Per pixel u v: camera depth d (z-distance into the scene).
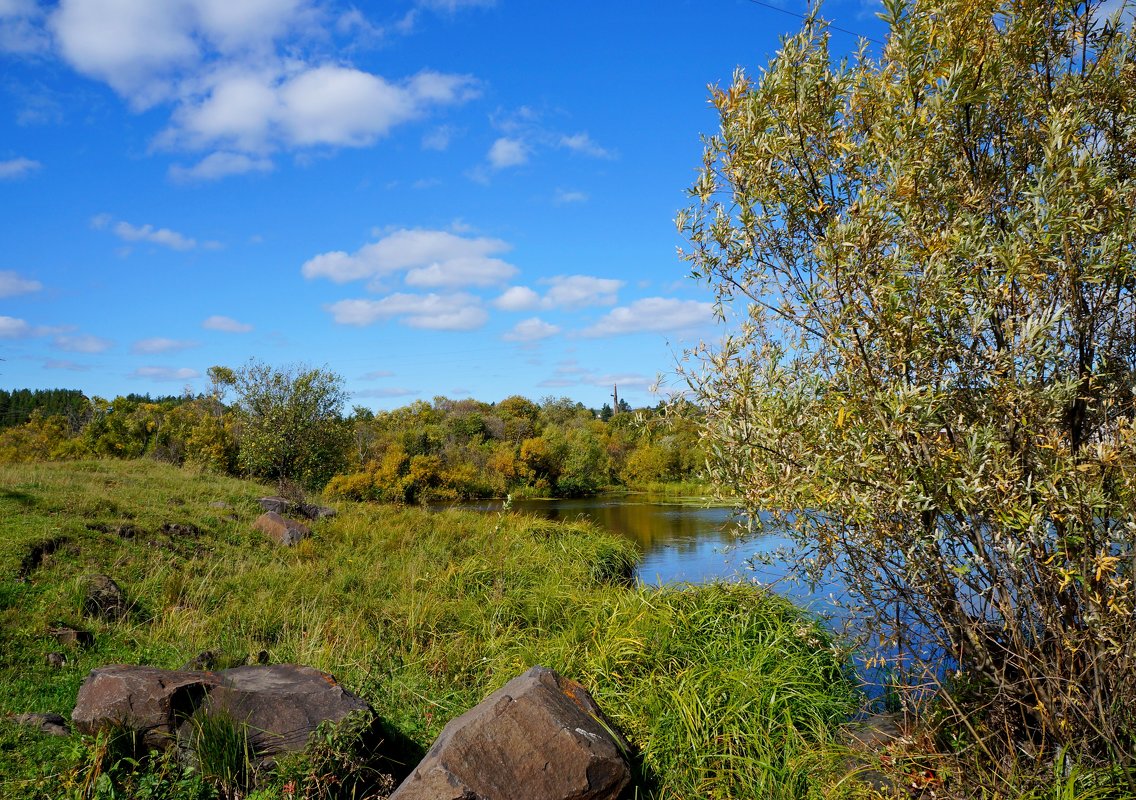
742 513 3.88
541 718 3.71
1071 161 3.14
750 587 6.39
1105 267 3.24
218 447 23.50
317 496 19.45
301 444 20.44
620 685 5.23
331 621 7.04
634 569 12.53
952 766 3.63
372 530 12.63
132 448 30.73
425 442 41.22
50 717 4.43
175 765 3.81
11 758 3.88
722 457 3.69
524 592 8.18
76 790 3.52
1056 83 3.80
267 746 3.90
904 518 3.38
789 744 4.45
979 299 3.42
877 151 3.54
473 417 56.03
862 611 3.95
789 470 3.39
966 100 3.46
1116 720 3.29
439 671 6.08
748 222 3.85
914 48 3.46
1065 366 3.54
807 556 4.09
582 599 7.33
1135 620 3.15
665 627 5.86
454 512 15.93
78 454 31.06
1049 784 3.31
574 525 15.15
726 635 5.80
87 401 48.94
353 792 3.80
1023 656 3.37
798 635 5.41
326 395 21.22
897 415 3.08
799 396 3.46
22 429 42.19
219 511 12.09
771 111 3.88
